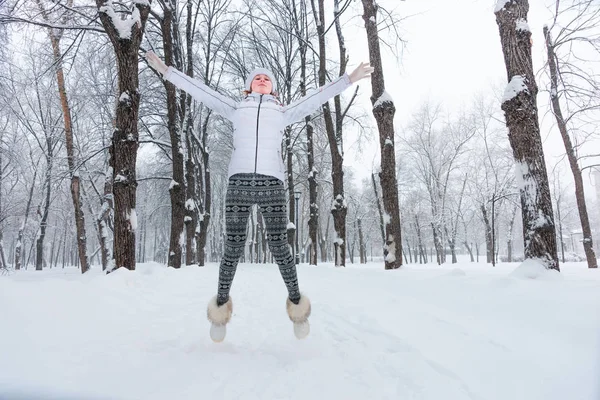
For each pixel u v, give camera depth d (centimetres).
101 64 1412
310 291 489
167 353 217
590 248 1199
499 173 2855
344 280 572
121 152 640
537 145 496
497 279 388
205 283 642
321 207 3816
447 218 3350
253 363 204
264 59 2112
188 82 266
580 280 386
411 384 169
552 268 450
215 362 204
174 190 1305
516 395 155
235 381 175
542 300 297
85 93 1608
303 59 1722
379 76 880
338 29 1401
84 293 329
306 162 2697
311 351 226
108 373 178
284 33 1981
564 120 1034
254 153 246
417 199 3612
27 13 891
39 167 2512
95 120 1856
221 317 239
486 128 2898
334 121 2084
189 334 268
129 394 153
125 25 657
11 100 1670
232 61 2084
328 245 4856
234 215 243
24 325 225
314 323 305
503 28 545
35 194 2838
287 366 198
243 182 243
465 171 3188
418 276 532
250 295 510
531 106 509
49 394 147
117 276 464
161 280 556
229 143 2761
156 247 4912
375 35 889
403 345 225
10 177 2562
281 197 248
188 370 189
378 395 158
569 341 213
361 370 189
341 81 271
